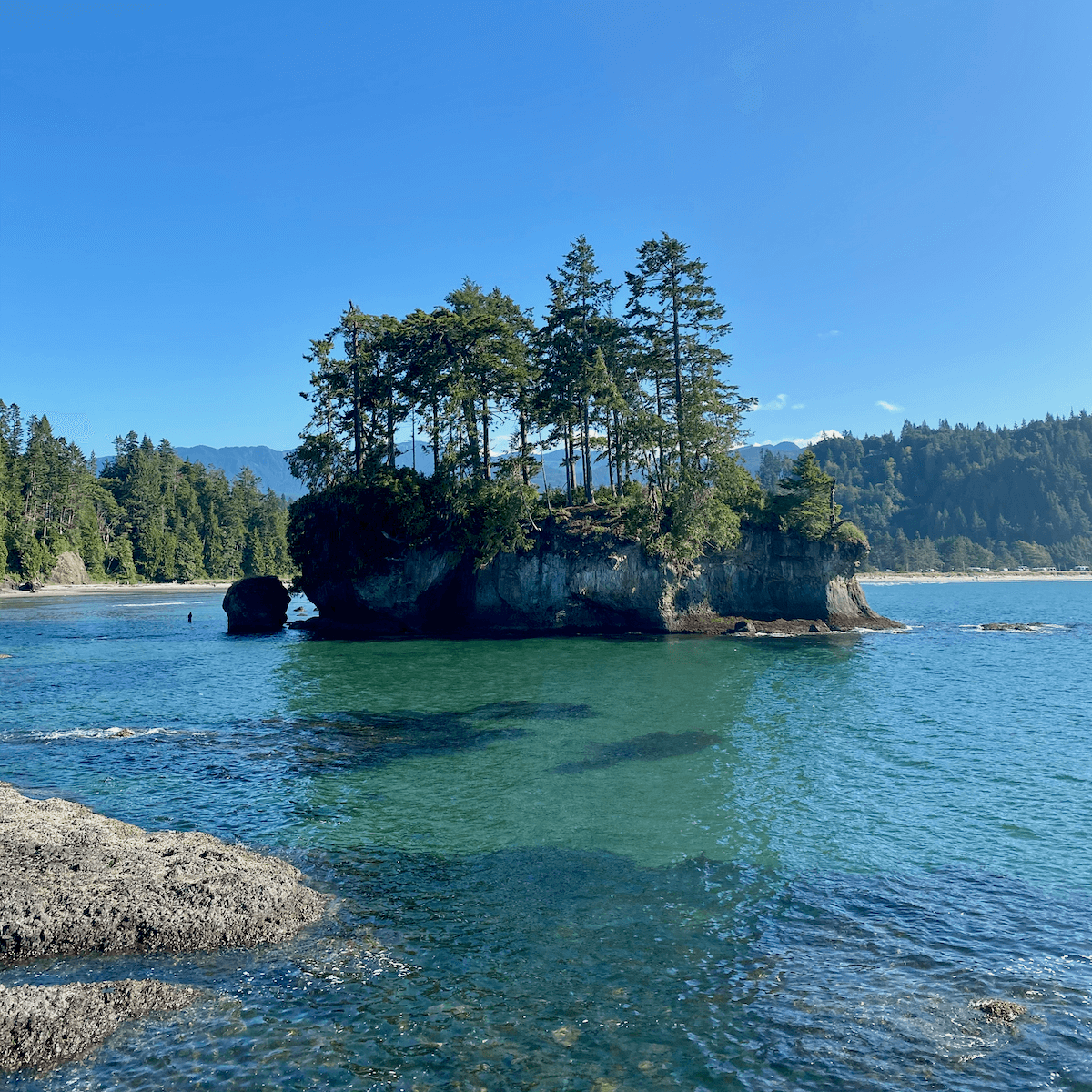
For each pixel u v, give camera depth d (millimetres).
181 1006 12648
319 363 70500
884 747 29656
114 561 169125
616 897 16922
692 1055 11445
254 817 22062
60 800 21969
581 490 74875
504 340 65250
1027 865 18562
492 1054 11469
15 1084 10789
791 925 15594
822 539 70250
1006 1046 11609
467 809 22844
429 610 68750
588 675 45531
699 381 68188
